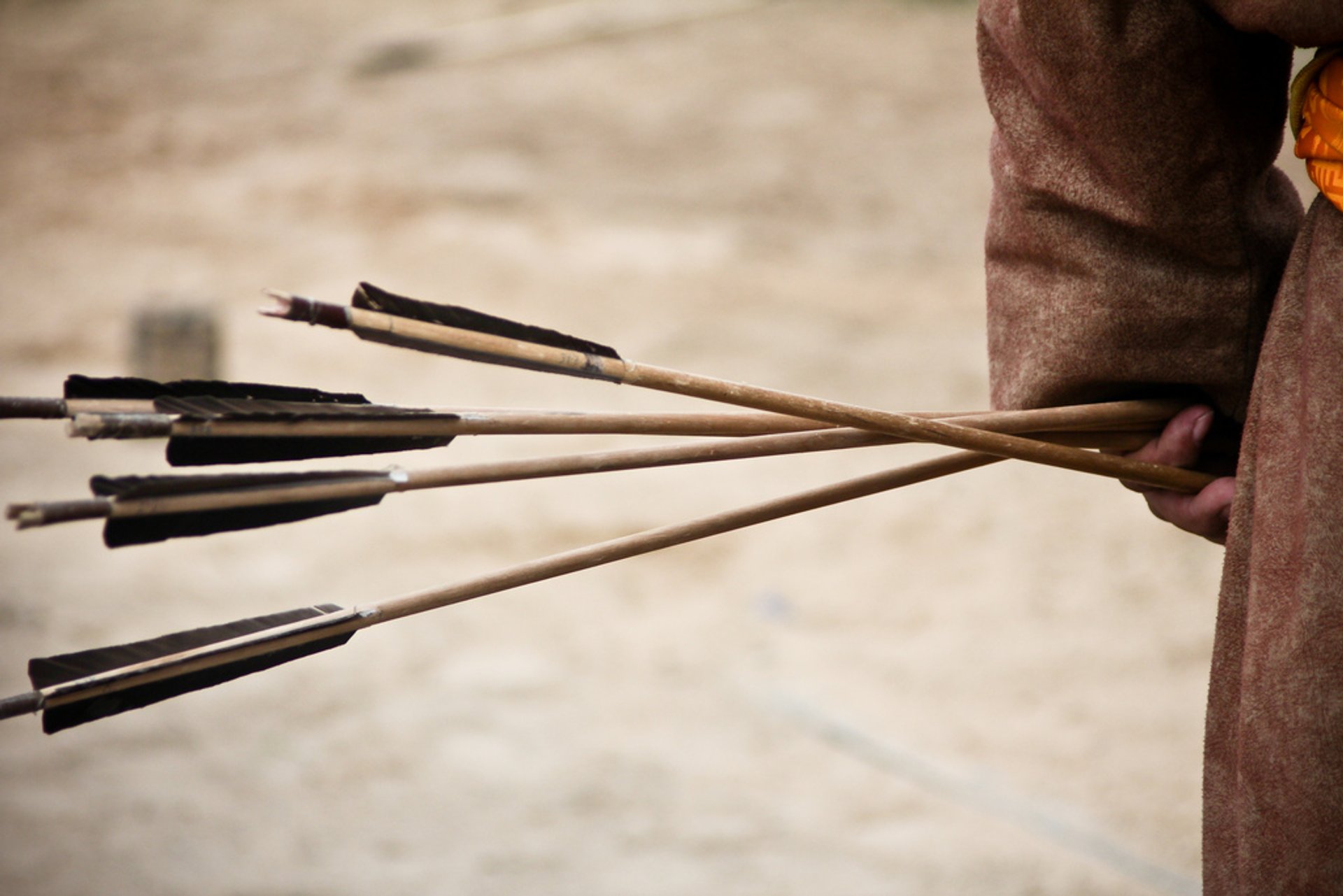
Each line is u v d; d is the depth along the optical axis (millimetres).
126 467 14789
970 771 9461
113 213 23234
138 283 20719
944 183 25281
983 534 14039
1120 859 8344
